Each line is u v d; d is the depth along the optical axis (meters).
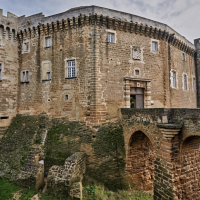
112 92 15.70
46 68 17.33
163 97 19.03
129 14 16.84
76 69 15.74
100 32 15.52
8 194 10.89
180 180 9.70
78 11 15.55
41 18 17.55
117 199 11.34
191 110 8.92
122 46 16.59
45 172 14.02
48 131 15.78
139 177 14.09
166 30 19.11
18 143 15.04
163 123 9.95
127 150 13.73
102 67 15.37
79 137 14.66
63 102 16.20
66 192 10.54
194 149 10.48
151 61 18.30
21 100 18.58
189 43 24.17
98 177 13.45
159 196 10.09
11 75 18.39
